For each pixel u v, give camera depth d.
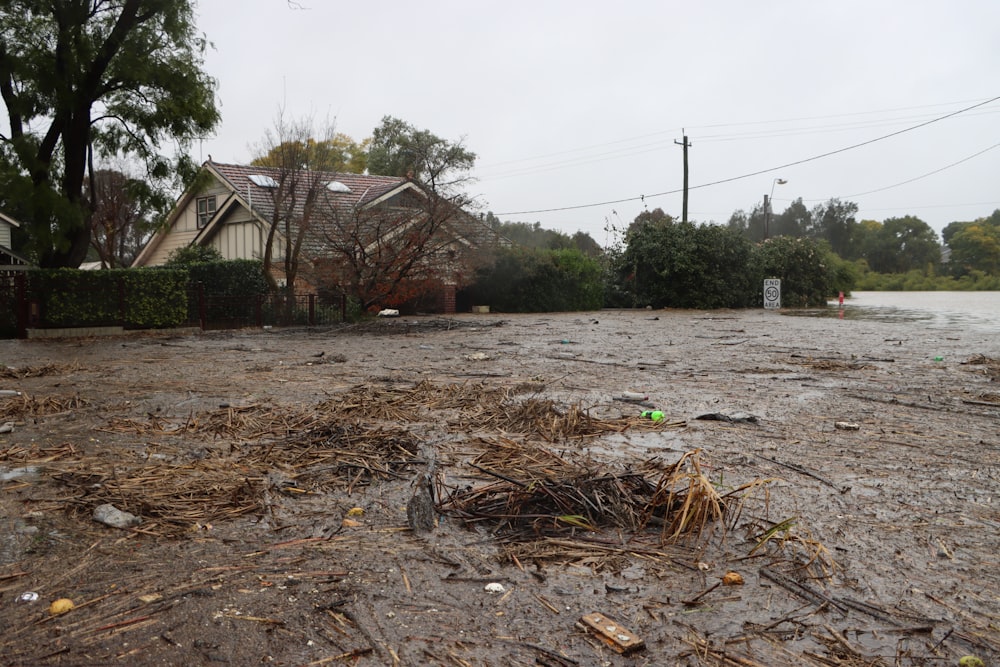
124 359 12.01
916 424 6.19
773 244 36.19
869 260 101.12
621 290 34.97
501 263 30.45
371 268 22.38
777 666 2.34
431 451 5.14
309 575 3.04
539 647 2.46
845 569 3.10
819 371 9.84
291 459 4.92
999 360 10.74
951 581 2.99
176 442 5.48
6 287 17.73
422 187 23.94
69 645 2.46
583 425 5.97
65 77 18.98
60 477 4.48
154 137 21.39
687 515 3.50
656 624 2.62
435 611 2.71
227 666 2.33
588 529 3.54
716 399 7.48
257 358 12.03
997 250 88.19
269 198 26.84
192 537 3.49
